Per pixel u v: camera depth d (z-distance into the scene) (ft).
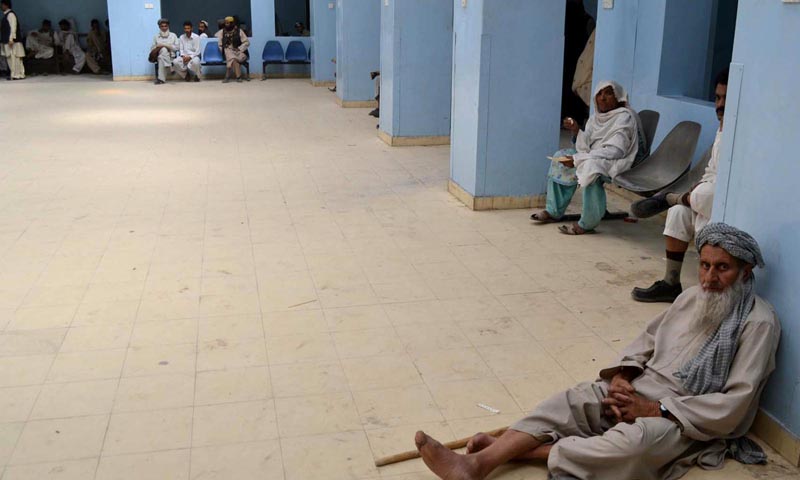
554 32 19.57
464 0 20.31
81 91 47.75
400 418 10.32
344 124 35.19
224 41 53.93
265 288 14.80
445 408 10.57
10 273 15.56
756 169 9.71
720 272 9.13
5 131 32.37
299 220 19.34
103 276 15.42
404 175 24.64
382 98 30.76
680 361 9.59
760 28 9.53
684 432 8.93
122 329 12.99
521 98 19.85
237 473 9.14
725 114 10.27
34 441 9.75
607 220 19.63
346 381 11.27
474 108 19.97
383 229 18.63
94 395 10.85
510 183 20.44
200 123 35.09
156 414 10.38
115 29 53.31
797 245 9.04
